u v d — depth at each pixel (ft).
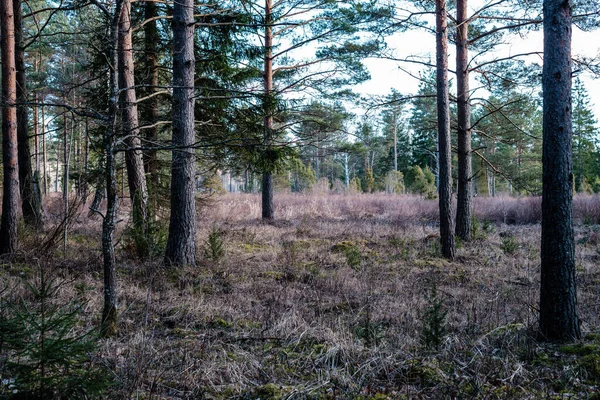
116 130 16.52
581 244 42.34
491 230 50.90
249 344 16.48
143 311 19.61
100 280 24.20
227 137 33.58
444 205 36.24
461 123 43.70
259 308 20.84
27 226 35.42
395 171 132.05
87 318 17.90
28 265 27.35
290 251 34.37
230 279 26.00
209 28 36.76
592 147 149.69
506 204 72.54
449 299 23.08
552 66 16.02
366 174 142.92
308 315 19.56
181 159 28.45
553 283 16.08
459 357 14.93
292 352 15.48
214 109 38.65
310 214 69.62
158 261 27.81
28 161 38.81
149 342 15.26
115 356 14.19
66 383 10.00
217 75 38.06
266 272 28.09
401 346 15.57
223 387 12.96
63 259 28.07
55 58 68.59
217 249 30.60
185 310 19.94
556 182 16.01
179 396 12.40
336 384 13.17
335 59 56.03
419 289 25.11
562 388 12.72
